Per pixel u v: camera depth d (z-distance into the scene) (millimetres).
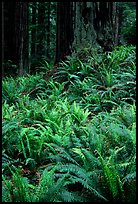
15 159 5465
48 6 24547
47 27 24516
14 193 3707
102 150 4820
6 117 6875
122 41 17297
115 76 8828
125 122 5961
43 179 3842
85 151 4344
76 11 10820
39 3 24688
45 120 6699
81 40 10789
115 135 5031
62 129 6082
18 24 18734
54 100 8500
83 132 5645
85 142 5090
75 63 9945
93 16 10703
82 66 9438
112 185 3686
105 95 7996
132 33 16922
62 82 9914
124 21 21641
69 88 9016
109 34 10750
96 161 4270
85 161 4336
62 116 6930
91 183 3838
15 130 5945
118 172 4098
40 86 10086
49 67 11742
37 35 24328
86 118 7117
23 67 18531
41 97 9625
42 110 7020
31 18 26641
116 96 7863
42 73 11477
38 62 22141
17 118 7117
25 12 18938
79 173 3865
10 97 9805
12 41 18828
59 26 11359
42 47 24297
